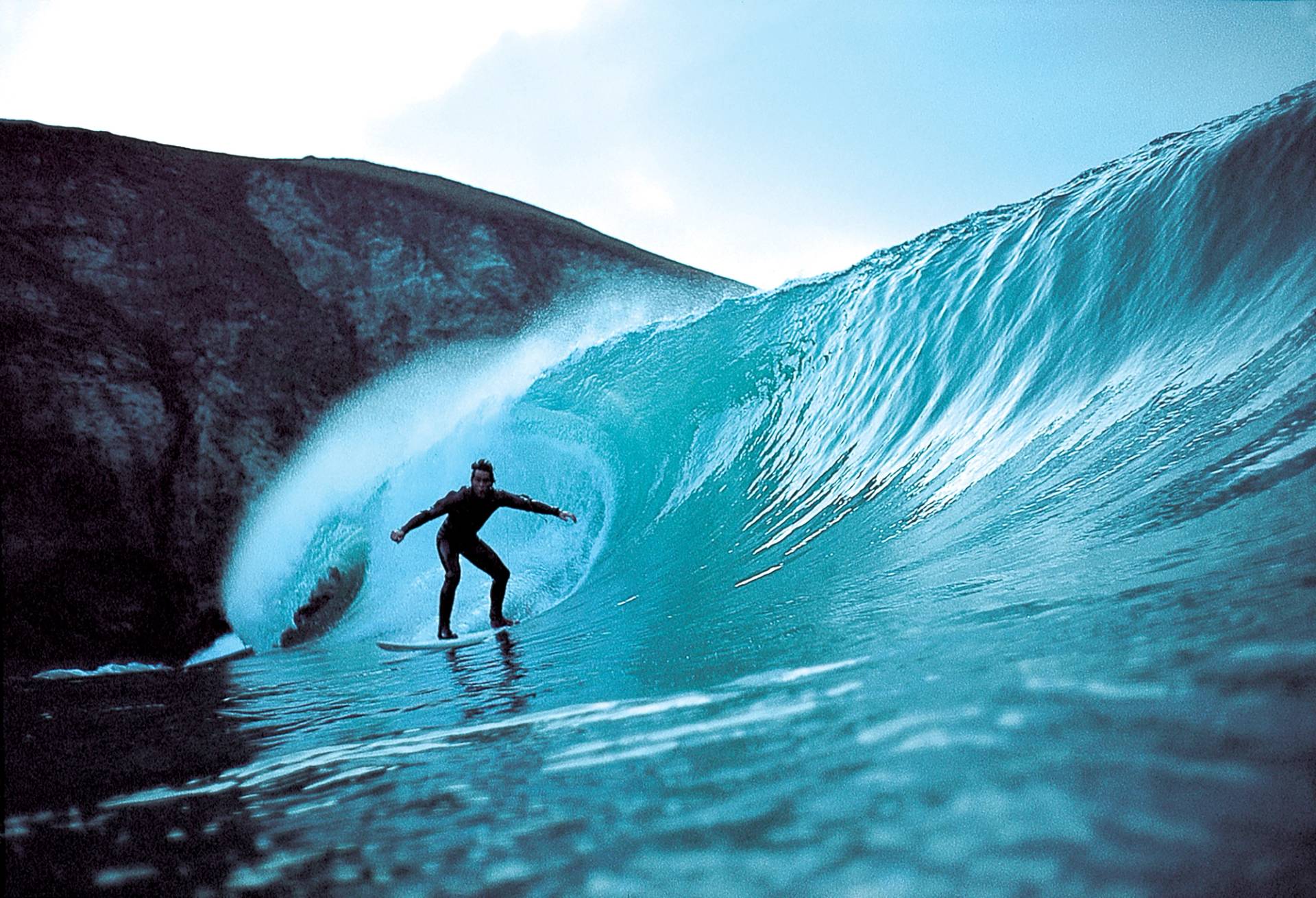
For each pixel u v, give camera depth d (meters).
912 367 6.89
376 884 1.38
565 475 10.36
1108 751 1.21
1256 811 0.98
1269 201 5.00
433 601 8.98
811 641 2.82
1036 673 1.69
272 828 1.88
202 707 4.61
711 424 9.05
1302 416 3.48
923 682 1.86
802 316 9.02
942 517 4.77
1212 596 2.03
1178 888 0.86
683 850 1.21
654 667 3.12
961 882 0.95
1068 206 6.64
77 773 2.96
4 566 8.78
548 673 3.67
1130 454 4.15
